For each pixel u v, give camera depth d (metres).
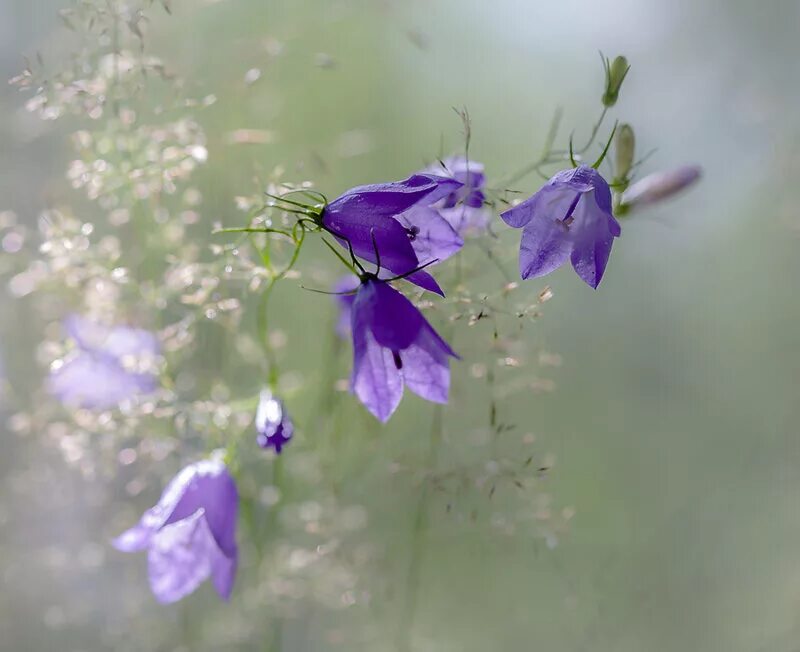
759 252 0.56
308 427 0.39
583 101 0.53
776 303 0.56
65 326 0.37
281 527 0.40
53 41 0.41
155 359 0.37
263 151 0.42
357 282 0.37
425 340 0.31
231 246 0.34
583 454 0.53
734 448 0.55
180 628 0.41
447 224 0.32
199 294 0.35
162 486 0.41
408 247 0.31
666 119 0.53
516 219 0.31
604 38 0.54
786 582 0.50
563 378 0.53
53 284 0.37
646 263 0.56
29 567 0.42
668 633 0.46
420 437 0.42
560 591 0.46
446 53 0.51
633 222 0.56
